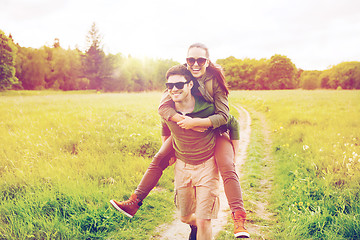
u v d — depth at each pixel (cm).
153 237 330
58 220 339
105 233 331
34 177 460
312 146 648
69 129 777
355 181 428
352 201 361
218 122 228
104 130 793
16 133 747
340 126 897
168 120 232
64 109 1348
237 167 616
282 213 379
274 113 1370
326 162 523
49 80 8269
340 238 299
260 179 538
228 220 376
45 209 363
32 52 7956
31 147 614
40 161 539
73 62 8131
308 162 542
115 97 2453
